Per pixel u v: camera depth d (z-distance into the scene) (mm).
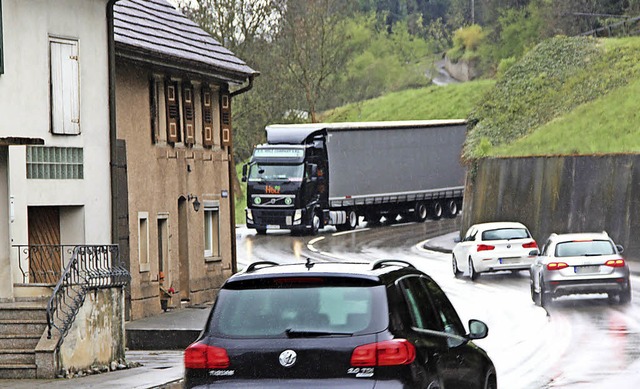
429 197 142875
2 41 43656
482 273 82875
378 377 17547
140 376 34812
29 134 45250
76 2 48156
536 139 122375
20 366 35281
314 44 175125
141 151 59094
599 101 126688
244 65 73000
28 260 44375
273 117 162375
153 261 59906
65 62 47406
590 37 150250
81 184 48250
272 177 123500
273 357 17891
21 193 44562
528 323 51125
